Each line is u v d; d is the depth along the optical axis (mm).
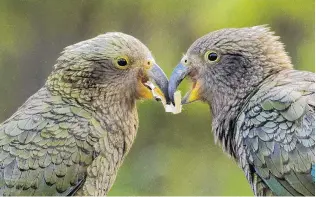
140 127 18328
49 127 9977
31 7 18938
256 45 10055
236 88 10055
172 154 18422
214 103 10336
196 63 10375
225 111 10164
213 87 10258
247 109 9641
